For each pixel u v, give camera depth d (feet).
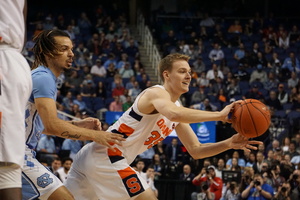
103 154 12.35
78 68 51.52
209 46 60.23
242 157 36.99
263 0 72.90
